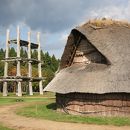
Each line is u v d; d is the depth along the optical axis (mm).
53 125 21203
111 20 31641
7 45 65312
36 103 42906
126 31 30500
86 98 26719
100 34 29109
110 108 25312
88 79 26828
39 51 70375
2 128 20469
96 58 29406
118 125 20656
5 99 51469
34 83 96188
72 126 20578
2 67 110938
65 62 33531
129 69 25594
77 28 29750
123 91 24078
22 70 99125
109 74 25891
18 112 30516
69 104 28516
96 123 21672
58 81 30672
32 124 22031
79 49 31828
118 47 27703
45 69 123562
